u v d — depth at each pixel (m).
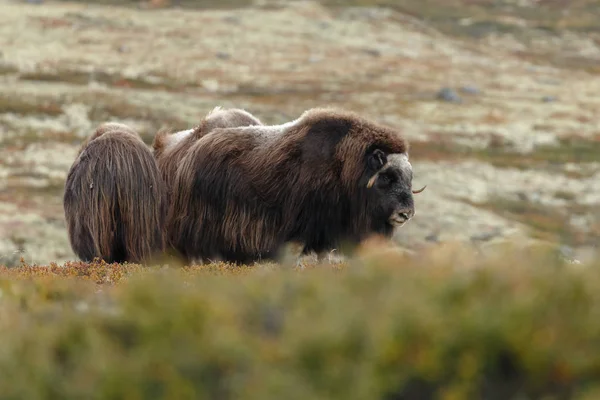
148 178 42.56
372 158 42.84
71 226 42.75
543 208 154.62
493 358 12.12
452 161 181.50
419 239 124.31
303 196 43.12
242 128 45.91
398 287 14.09
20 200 125.25
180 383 12.39
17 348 13.75
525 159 190.38
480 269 14.11
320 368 12.33
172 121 184.50
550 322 12.30
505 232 130.50
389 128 44.16
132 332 14.23
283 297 15.41
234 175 44.47
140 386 12.53
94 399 12.48
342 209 43.28
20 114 178.88
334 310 13.39
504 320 12.09
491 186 164.88
